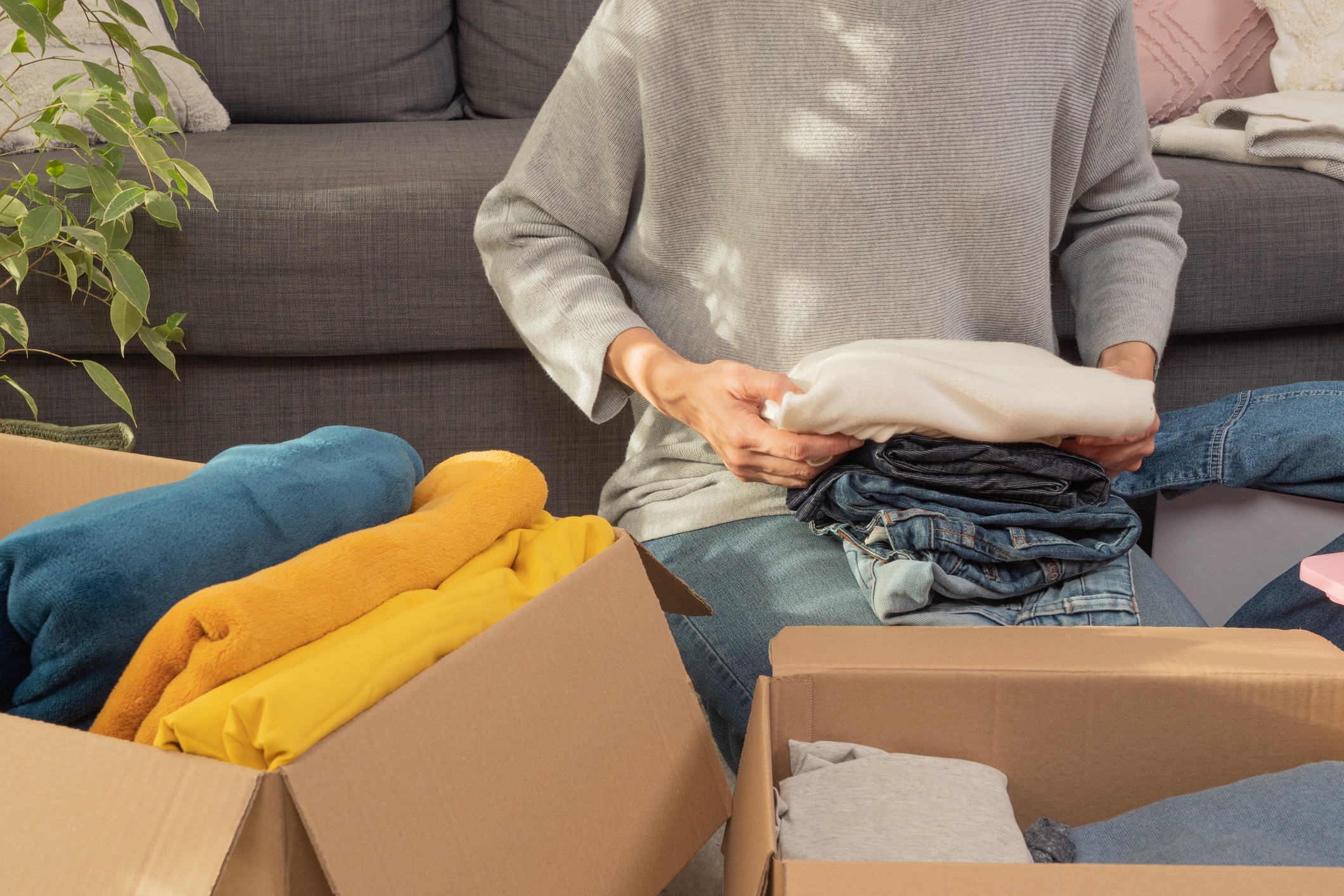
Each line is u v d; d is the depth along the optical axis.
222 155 1.41
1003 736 0.70
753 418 0.87
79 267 1.18
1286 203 1.36
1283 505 1.15
